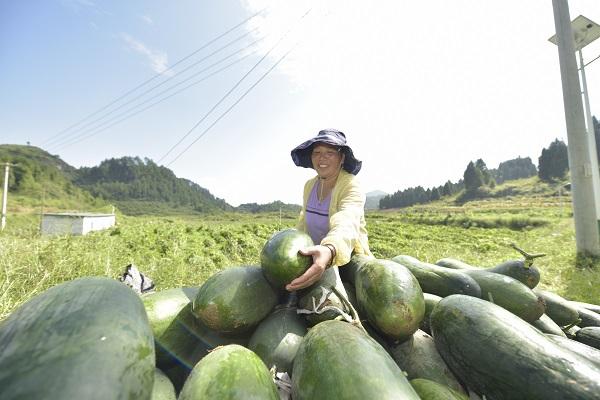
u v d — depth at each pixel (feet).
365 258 8.11
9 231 44.57
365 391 3.85
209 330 6.83
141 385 3.38
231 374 4.23
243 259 50.26
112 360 3.20
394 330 6.10
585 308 10.77
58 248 25.40
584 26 46.75
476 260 43.39
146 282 11.20
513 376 4.84
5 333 3.42
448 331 5.85
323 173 9.98
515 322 5.40
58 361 3.02
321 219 10.24
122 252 43.75
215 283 6.48
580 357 4.93
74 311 3.63
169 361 6.44
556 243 56.59
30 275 18.39
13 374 2.90
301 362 4.69
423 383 5.25
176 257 38.42
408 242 79.30
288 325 6.31
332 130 9.93
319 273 6.28
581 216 35.68
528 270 9.84
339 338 4.65
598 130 196.24
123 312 3.85
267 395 4.13
